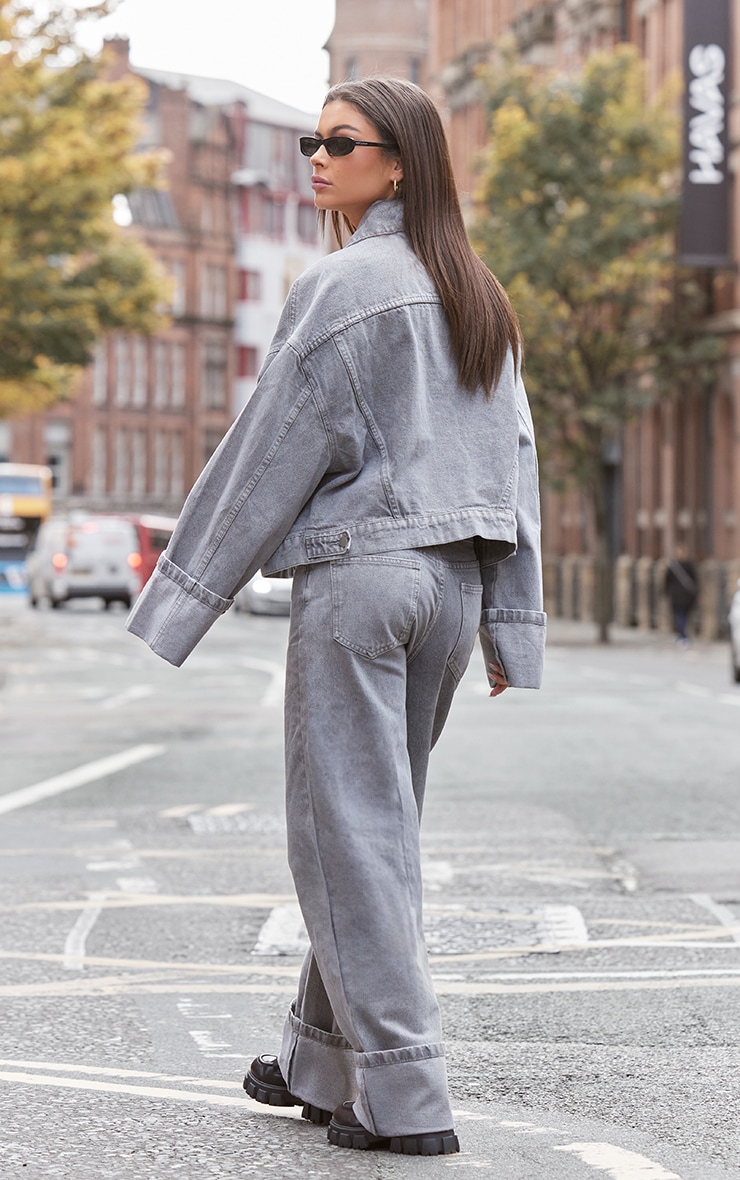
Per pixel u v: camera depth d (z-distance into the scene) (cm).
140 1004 674
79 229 3956
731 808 1266
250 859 1046
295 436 455
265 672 3077
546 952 779
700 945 792
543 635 480
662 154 4300
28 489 7944
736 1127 501
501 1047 606
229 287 11925
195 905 891
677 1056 591
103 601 6581
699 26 4269
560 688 2622
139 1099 524
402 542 454
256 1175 444
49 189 3875
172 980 720
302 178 12556
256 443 456
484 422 468
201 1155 462
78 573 6294
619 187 4334
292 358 455
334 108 474
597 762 1580
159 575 465
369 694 454
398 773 456
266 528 455
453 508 459
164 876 983
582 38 5672
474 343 466
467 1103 527
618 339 4319
